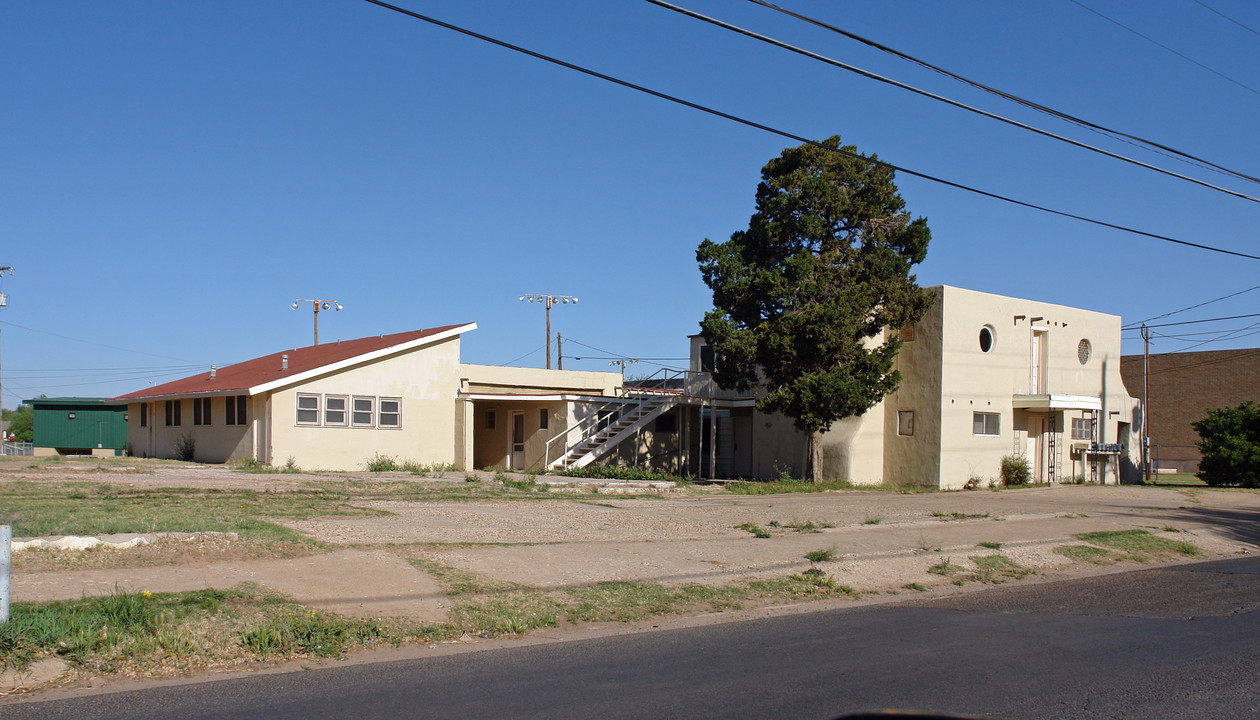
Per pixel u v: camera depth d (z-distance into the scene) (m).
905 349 28.58
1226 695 6.95
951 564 13.62
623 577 11.50
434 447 30.30
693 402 30.67
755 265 25.27
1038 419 31.36
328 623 8.55
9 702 6.54
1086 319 32.94
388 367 29.36
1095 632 9.34
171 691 6.88
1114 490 28.45
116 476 21.66
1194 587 12.60
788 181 24.88
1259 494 28.17
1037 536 16.52
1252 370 43.50
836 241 25.33
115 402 36.94
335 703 6.60
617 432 30.97
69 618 7.78
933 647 8.57
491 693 6.89
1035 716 6.35
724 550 13.62
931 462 27.50
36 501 14.97
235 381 30.22
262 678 7.29
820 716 6.32
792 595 11.35
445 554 11.86
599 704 6.61
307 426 27.58
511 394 30.31
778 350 24.06
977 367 28.59
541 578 11.10
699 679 7.33
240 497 16.92
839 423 28.22
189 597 8.75
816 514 18.39
